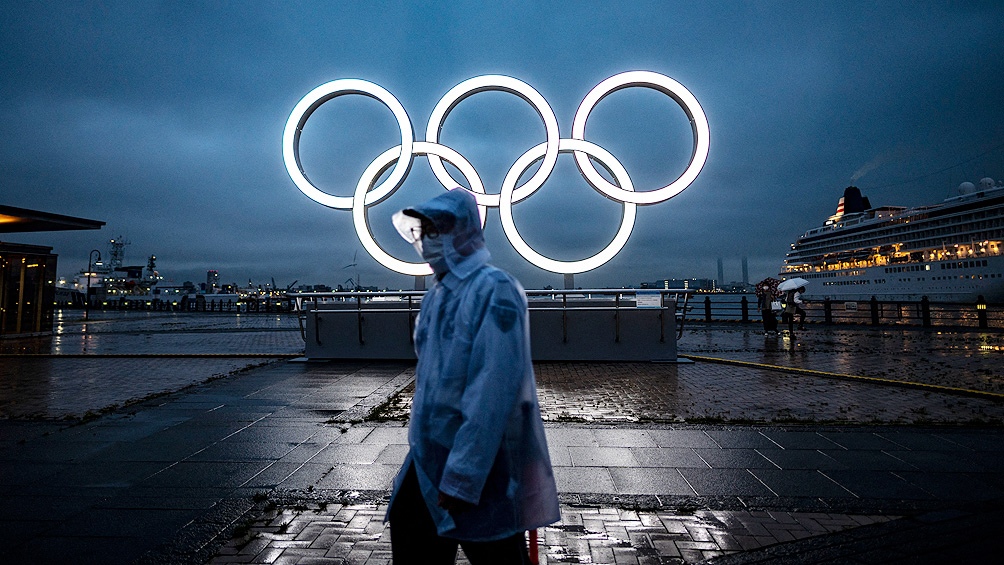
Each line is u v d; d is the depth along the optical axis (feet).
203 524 8.82
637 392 19.89
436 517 4.66
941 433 13.97
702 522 8.82
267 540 8.23
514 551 4.76
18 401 18.88
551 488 4.93
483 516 4.54
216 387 21.50
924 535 8.31
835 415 16.06
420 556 5.02
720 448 12.83
